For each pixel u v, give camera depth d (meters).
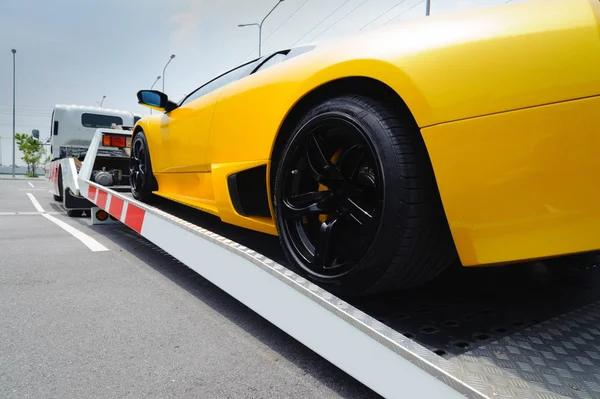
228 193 2.29
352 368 1.27
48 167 9.95
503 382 1.10
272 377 1.55
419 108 1.31
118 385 1.49
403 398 1.12
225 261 2.00
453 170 1.27
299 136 1.74
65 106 10.83
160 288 2.63
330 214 1.68
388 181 1.39
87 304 2.33
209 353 1.74
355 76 1.53
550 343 1.34
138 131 4.06
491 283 1.98
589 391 1.06
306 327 1.46
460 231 1.30
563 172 1.14
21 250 3.76
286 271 1.64
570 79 1.13
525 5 1.31
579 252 1.16
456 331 1.44
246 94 2.16
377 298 1.77
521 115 1.17
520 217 1.21
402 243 1.39
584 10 1.18
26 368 1.61
